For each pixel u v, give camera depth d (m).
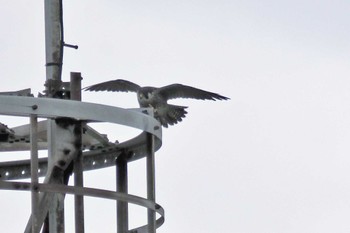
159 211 14.37
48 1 14.66
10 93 14.23
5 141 15.44
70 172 14.18
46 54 14.63
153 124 14.23
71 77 13.92
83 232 13.65
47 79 14.41
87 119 13.35
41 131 15.16
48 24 14.63
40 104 13.13
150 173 14.41
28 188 12.95
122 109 13.61
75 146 13.83
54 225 13.61
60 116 13.23
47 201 13.39
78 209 13.63
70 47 14.77
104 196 13.36
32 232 12.89
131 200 13.63
